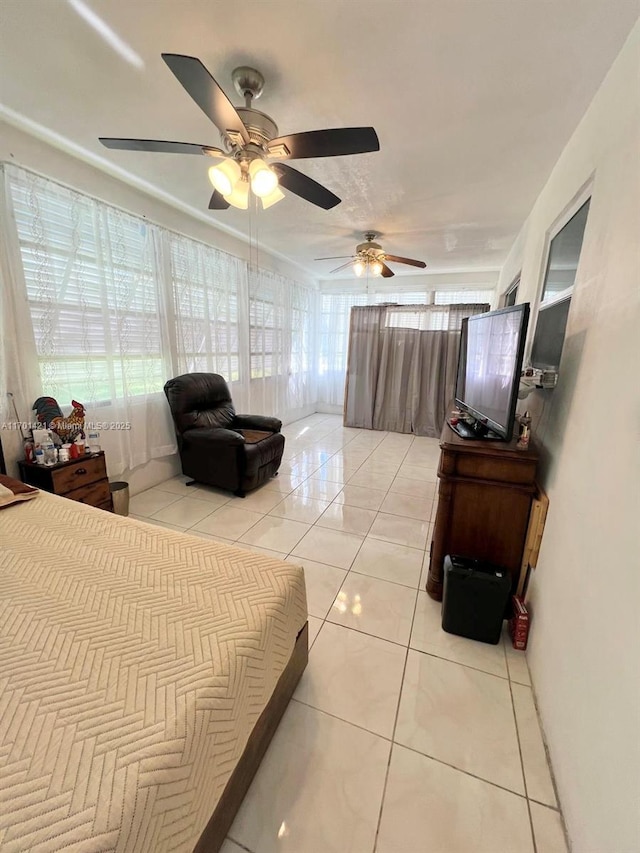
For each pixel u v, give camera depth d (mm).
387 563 2275
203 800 800
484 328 2123
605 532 1029
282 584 1238
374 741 1262
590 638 1038
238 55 1455
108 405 2748
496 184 2527
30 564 1244
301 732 1283
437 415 5359
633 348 1001
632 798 747
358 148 1547
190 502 3062
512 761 1215
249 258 4289
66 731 733
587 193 1647
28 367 2234
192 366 3521
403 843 1008
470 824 1050
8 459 2184
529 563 1733
